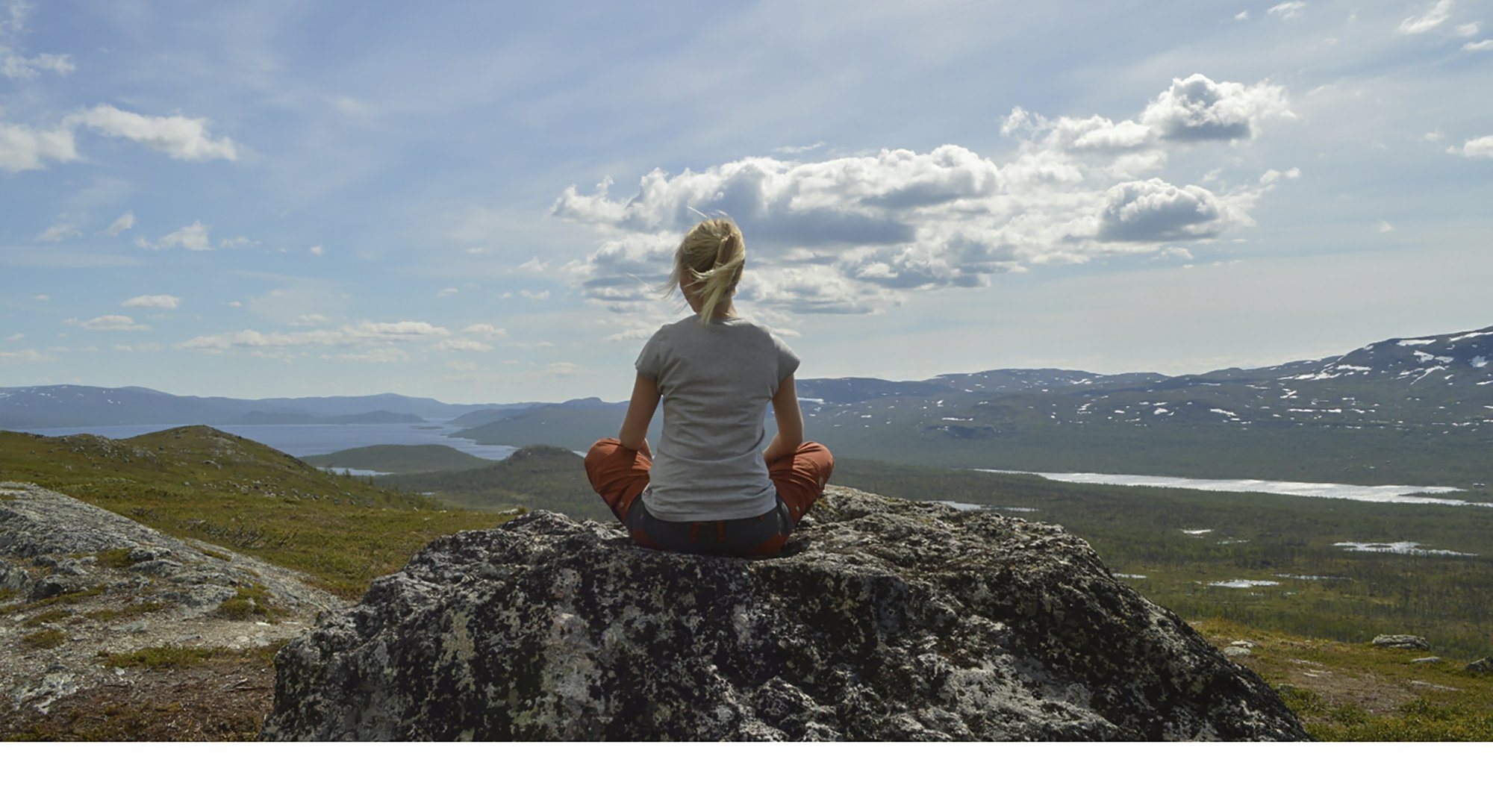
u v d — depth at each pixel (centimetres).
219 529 3481
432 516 4634
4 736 882
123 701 988
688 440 461
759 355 462
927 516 631
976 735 409
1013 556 503
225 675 1098
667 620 451
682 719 425
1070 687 441
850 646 458
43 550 1805
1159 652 448
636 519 482
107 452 10038
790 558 502
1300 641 3247
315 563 2920
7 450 9131
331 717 466
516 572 507
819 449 536
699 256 456
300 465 13975
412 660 462
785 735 419
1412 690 2159
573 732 427
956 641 454
